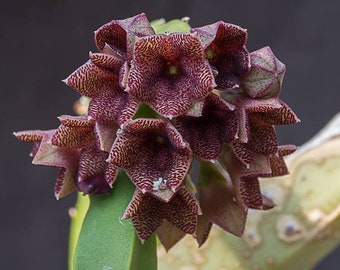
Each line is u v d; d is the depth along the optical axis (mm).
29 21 726
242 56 255
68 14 726
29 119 709
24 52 720
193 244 352
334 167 352
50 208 692
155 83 251
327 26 702
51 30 725
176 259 350
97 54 253
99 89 257
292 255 345
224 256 349
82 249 262
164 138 255
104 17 722
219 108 254
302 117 691
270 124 260
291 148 271
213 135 256
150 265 266
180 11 712
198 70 248
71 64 720
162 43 247
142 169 253
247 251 348
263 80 255
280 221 347
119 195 263
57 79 718
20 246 681
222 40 254
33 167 700
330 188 348
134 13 716
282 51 705
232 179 267
